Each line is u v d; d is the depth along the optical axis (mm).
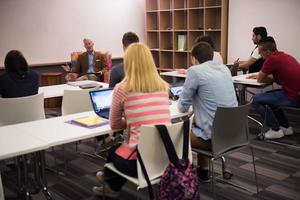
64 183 3076
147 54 2088
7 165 3461
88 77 5102
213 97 2527
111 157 2277
